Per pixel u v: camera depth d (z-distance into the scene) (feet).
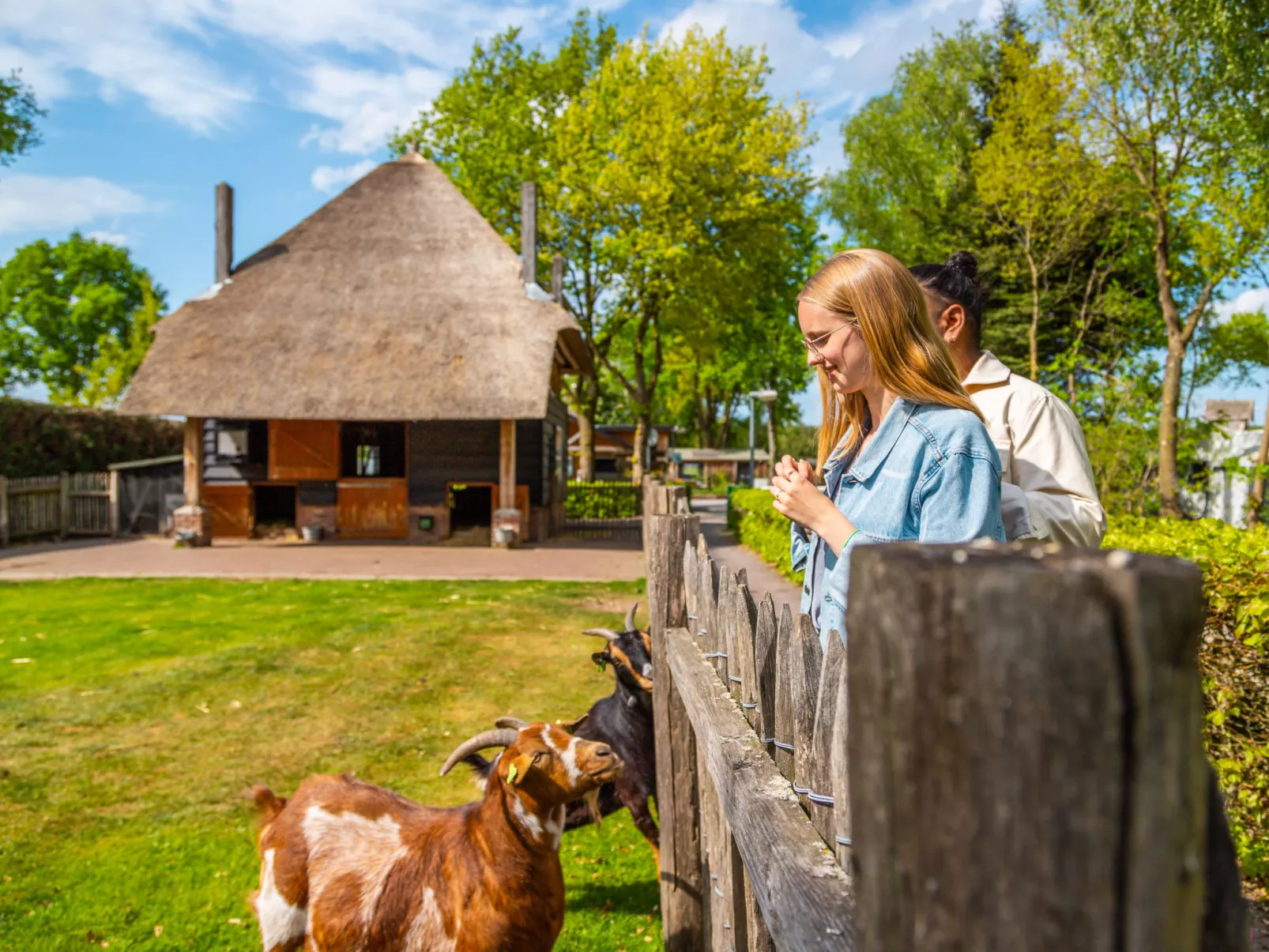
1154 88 51.13
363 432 68.18
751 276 98.73
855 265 5.61
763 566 42.91
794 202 96.07
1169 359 53.72
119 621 33.47
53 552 56.85
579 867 14.26
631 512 89.51
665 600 10.53
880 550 1.60
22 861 14.15
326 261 65.77
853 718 1.66
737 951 6.66
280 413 56.54
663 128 85.87
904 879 1.57
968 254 7.61
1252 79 46.57
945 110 98.53
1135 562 1.34
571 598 39.11
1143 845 1.35
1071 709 1.36
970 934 1.48
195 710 22.07
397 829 9.91
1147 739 1.32
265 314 62.13
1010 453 6.97
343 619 33.76
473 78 104.83
